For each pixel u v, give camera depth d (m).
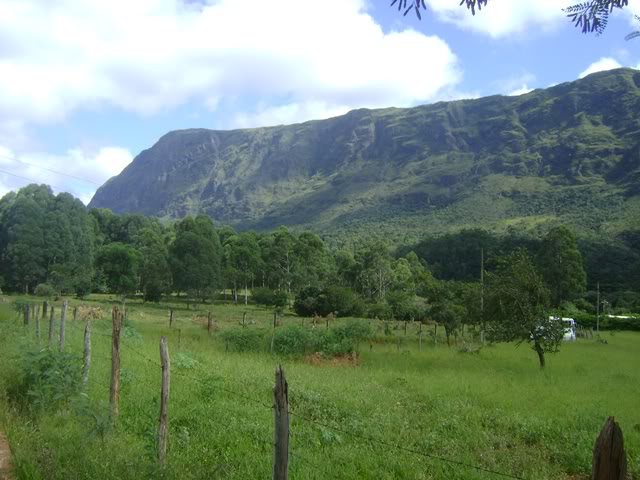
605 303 72.62
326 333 25.14
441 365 21.86
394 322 52.50
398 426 9.74
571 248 73.31
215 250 83.69
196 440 7.91
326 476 6.78
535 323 21.84
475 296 25.08
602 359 26.75
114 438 7.25
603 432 2.98
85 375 9.70
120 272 81.69
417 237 177.25
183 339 24.89
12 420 7.88
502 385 15.70
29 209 81.06
